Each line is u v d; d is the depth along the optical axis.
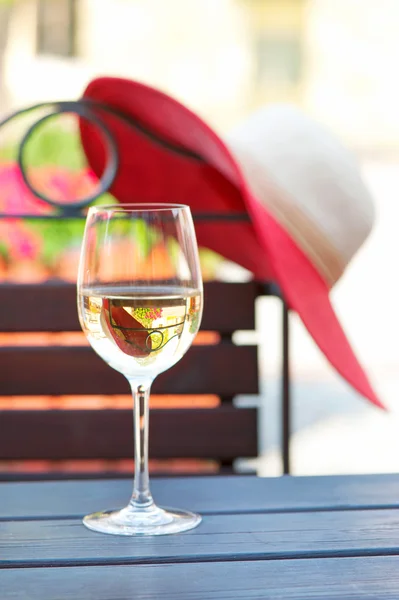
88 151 2.07
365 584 0.91
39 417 2.16
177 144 1.89
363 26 15.10
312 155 1.83
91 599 0.87
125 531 1.03
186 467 2.55
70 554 0.98
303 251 1.78
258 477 1.27
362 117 15.27
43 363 2.14
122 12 13.48
